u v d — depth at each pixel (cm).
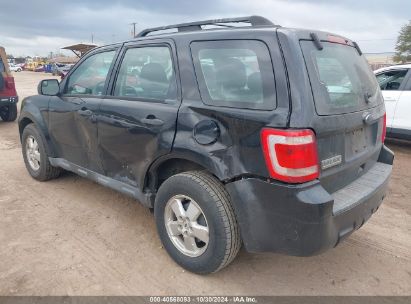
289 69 246
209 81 285
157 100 316
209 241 283
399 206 461
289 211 245
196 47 299
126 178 357
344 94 285
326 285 300
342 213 258
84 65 416
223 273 310
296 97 242
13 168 565
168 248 318
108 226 383
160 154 305
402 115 722
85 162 409
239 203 263
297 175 240
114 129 350
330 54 288
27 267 309
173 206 306
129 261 322
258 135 249
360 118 294
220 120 269
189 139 284
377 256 344
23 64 8431
